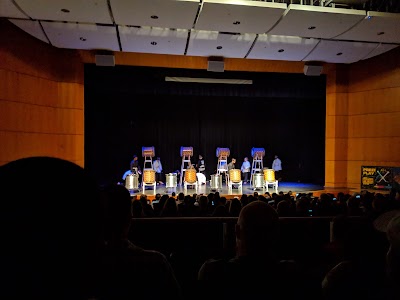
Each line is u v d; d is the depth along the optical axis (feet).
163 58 39.83
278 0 29.50
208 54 38.34
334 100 43.55
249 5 26.48
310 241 9.86
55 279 1.64
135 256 4.61
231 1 26.21
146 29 31.76
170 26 30.71
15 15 28.53
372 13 28.22
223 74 46.09
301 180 56.03
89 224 1.73
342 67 43.52
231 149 55.98
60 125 36.52
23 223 1.64
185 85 46.68
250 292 4.26
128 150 52.85
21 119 31.58
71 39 33.40
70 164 1.82
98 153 51.62
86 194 1.76
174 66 40.50
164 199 21.33
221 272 4.50
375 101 40.96
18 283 1.63
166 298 4.48
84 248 1.70
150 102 53.47
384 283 4.46
